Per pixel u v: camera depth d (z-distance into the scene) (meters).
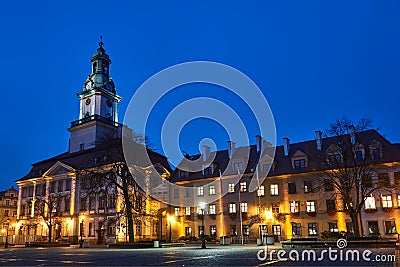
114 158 56.44
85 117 75.19
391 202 49.66
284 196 56.03
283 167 58.19
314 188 50.22
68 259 22.59
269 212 56.03
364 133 56.09
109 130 74.62
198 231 60.56
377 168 50.94
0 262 20.59
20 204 72.75
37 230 68.06
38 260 21.98
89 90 77.69
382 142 53.12
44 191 69.75
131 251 33.06
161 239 58.81
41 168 72.81
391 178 50.16
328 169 52.28
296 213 54.44
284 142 60.88
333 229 52.03
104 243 59.16
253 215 57.31
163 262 19.16
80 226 62.44
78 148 73.69
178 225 61.72
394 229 48.81
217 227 59.28
